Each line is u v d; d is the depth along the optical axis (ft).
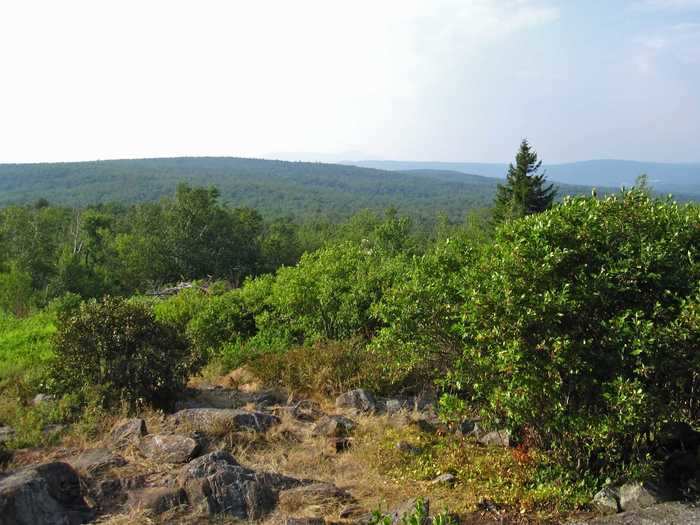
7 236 151.23
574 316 19.12
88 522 16.72
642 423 17.94
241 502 17.80
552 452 20.88
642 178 53.01
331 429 25.09
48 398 28.32
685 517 17.08
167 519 17.06
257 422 24.88
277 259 188.34
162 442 21.61
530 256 19.66
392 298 25.40
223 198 639.35
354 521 17.17
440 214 192.34
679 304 18.85
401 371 30.58
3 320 71.41
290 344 40.68
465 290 22.59
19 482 15.80
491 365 20.51
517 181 142.72
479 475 21.08
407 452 23.07
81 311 28.27
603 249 20.29
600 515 18.08
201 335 45.24
